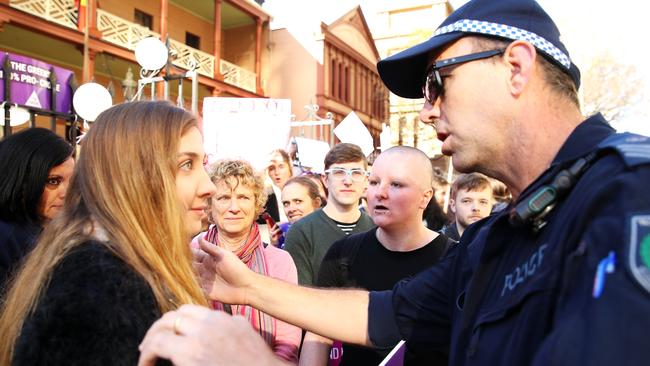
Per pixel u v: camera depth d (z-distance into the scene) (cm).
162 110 125
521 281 82
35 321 90
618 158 72
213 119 591
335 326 145
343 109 2350
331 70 2272
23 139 224
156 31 1808
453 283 136
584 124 92
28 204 216
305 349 199
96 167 116
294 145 736
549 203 81
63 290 91
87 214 112
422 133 2053
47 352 86
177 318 79
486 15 102
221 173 225
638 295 56
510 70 100
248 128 589
